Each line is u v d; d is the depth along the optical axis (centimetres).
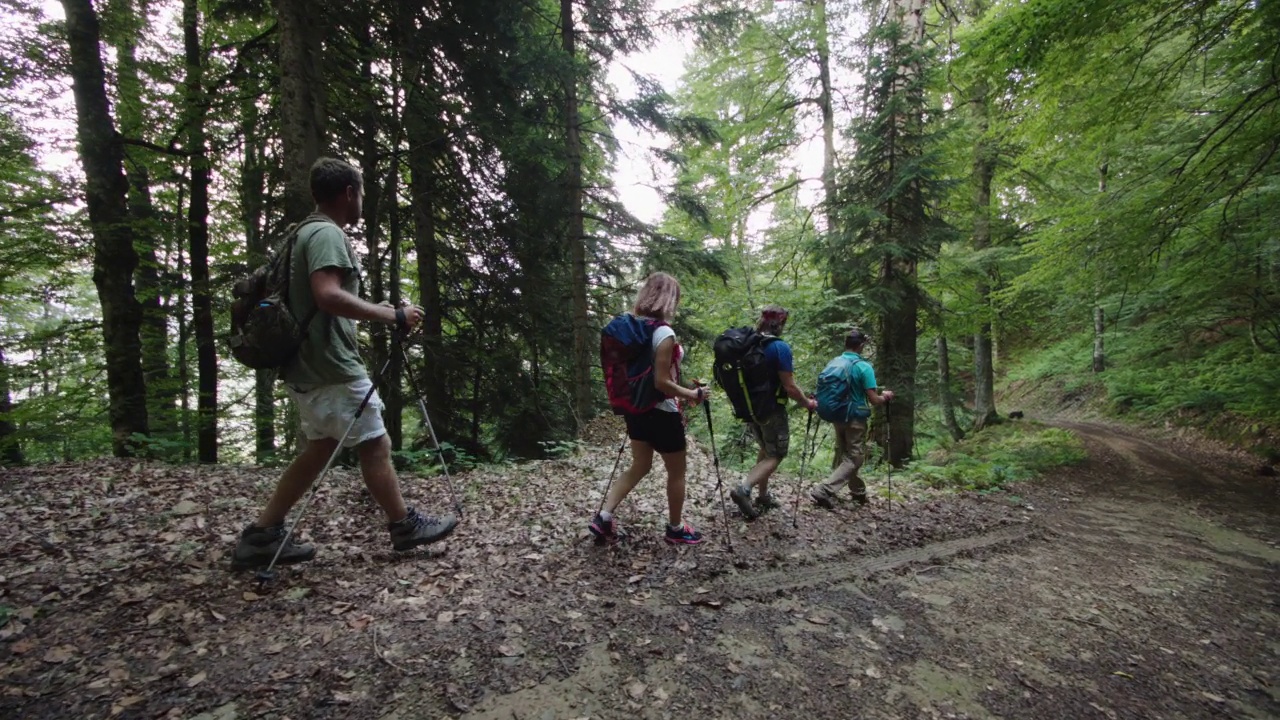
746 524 423
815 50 1156
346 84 770
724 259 1088
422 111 849
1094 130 690
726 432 1063
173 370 964
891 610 286
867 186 987
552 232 994
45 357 727
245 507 385
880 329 997
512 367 966
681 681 211
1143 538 459
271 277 254
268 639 223
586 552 337
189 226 858
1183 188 632
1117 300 1048
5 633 215
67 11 667
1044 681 224
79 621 229
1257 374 1008
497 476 556
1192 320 1014
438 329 937
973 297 1162
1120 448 1009
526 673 210
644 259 1027
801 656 234
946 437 1334
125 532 331
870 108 998
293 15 585
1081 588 331
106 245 686
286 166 586
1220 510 577
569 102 980
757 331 453
